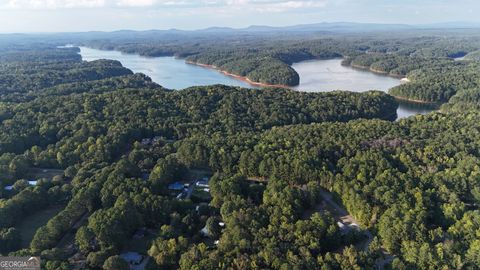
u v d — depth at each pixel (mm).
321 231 117500
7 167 165875
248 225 120062
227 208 130375
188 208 139125
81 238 115688
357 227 131000
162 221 131625
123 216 123062
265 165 163750
